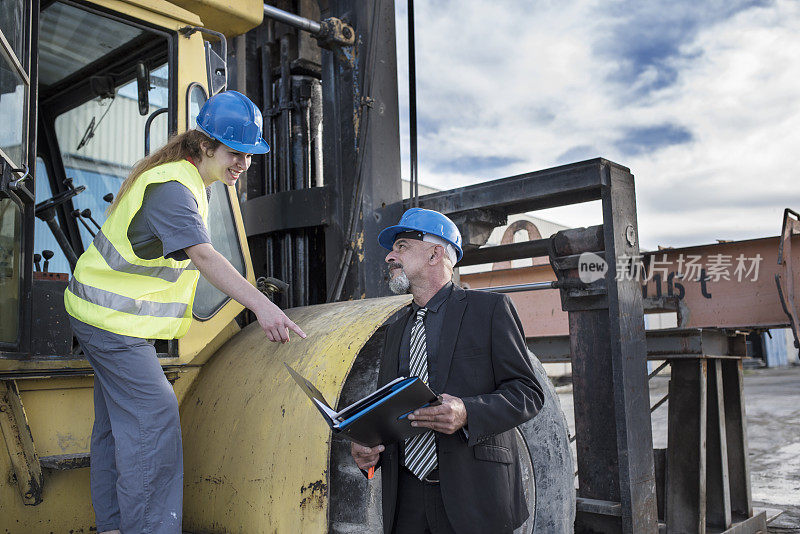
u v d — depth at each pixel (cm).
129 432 185
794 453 758
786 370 2359
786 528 468
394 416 158
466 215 369
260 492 201
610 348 340
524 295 625
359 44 356
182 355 235
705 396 418
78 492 212
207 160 206
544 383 267
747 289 474
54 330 236
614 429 336
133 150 284
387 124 359
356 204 334
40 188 318
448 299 195
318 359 210
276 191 374
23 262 200
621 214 339
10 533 195
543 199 356
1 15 180
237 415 220
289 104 373
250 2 289
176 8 253
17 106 191
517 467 185
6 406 195
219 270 186
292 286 358
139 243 195
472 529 167
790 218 458
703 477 407
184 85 253
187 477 225
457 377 182
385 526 183
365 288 336
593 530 335
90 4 233
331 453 226
